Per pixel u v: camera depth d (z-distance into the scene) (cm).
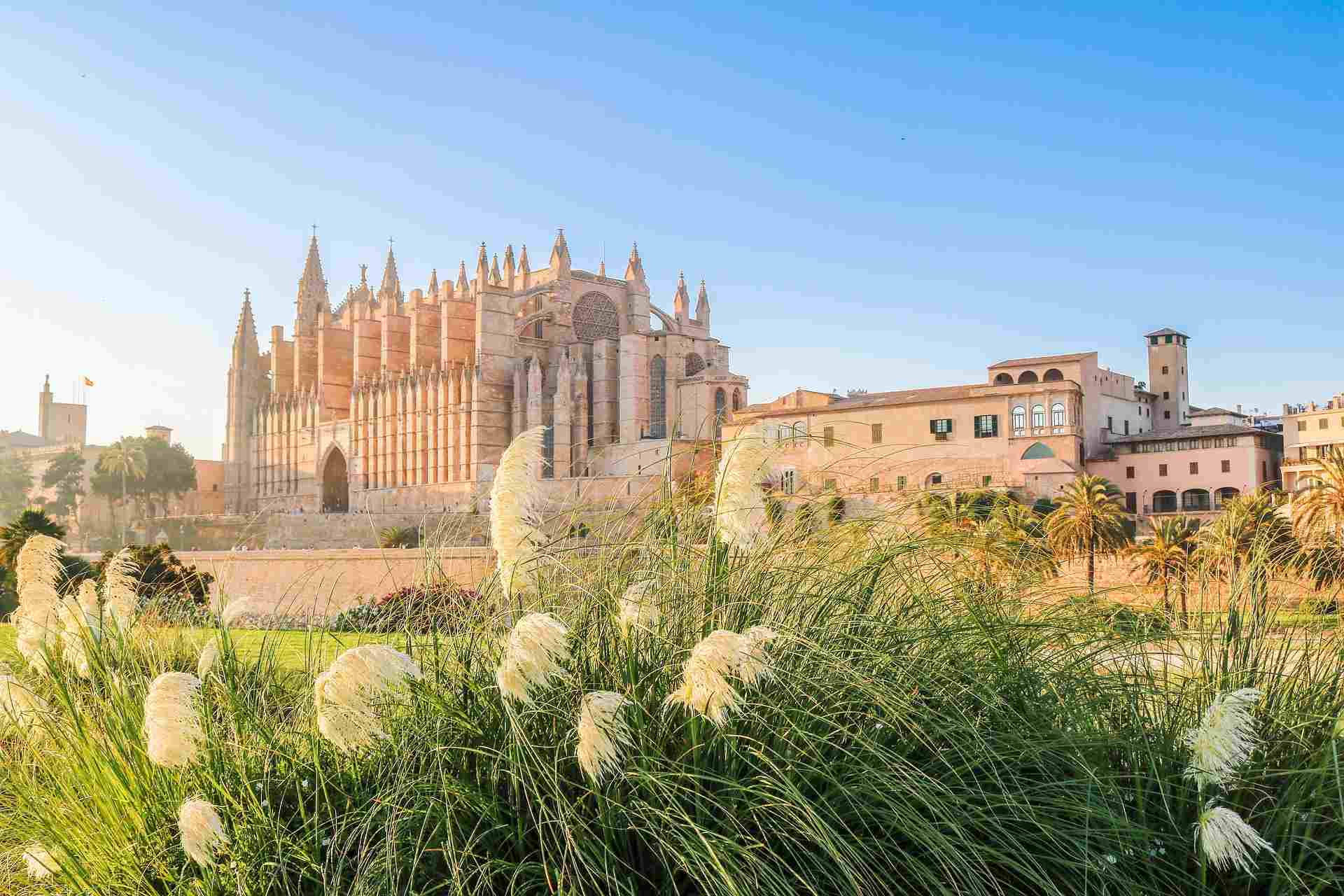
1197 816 714
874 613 750
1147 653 832
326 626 823
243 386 17912
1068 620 815
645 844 627
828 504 787
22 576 822
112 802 704
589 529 755
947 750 684
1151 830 699
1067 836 653
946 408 8325
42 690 802
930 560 805
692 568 732
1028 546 855
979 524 838
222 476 19038
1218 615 837
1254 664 790
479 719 694
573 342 14700
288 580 5294
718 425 787
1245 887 685
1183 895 679
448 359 14438
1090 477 4762
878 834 653
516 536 705
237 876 642
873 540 793
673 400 13562
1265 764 739
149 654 853
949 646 727
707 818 620
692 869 588
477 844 638
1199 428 8981
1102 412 9425
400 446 14488
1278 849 686
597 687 687
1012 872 672
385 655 624
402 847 629
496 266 14625
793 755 643
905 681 682
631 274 15575
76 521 18075
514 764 641
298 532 13325
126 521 16950
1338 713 732
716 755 655
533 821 649
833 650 670
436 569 795
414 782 635
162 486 17500
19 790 733
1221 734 639
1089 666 800
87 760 710
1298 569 830
